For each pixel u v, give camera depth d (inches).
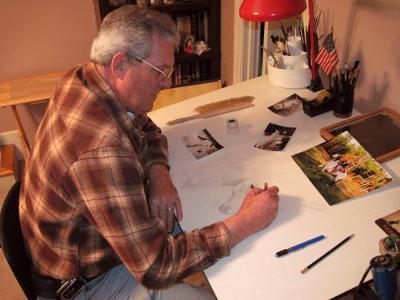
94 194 31.4
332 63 54.0
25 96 83.0
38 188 34.7
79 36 94.0
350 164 44.1
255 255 35.5
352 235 36.6
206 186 43.8
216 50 109.2
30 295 38.7
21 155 102.7
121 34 33.2
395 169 43.8
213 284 33.5
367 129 49.7
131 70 34.4
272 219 38.2
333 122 52.7
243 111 56.4
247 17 49.0
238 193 42.4
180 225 39.4
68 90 35.0
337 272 33.5
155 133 49.0
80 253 37.7
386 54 50.6
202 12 105.7
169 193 42.4
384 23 49.4
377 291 32.3
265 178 44.1
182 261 34.3
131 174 32.2
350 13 54.9
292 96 58.8
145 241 33.0
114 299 41.9
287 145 48.9
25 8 86.7
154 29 34.1
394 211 38.7
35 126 101.7
